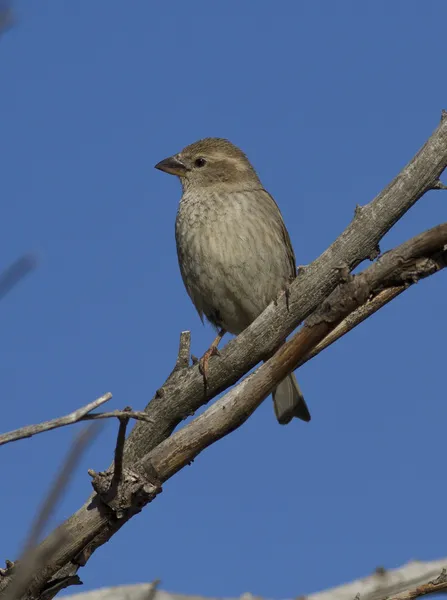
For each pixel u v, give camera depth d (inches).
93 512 278.7
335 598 331.3
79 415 219.6
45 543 274.7
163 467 281.6
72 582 283.0
